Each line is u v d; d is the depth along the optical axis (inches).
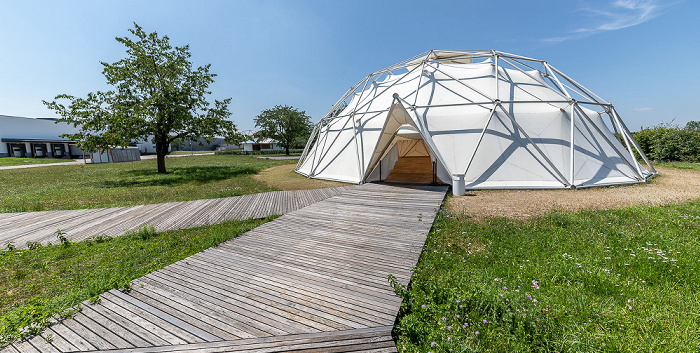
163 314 157.9
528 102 555.5
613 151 582.9
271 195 505.7
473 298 155.2
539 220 314.3
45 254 258.7
